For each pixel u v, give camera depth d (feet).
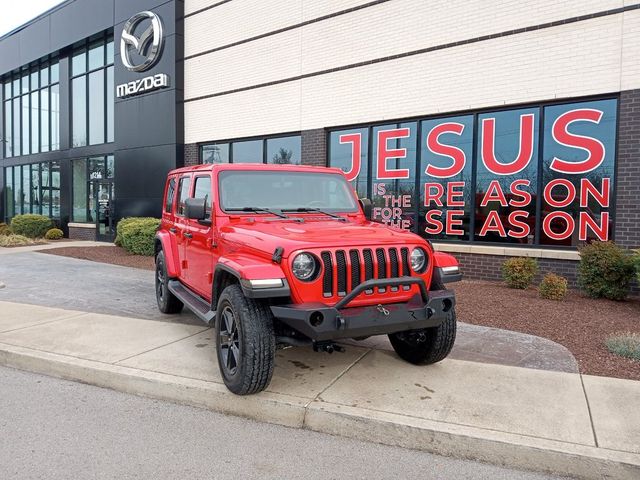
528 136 32.58
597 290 27.22
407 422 12.70
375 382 15.43
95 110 66.74
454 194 35.78
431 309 14.34
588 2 29.73
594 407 13.61
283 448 12.42
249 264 14.12
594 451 11.38
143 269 40.96
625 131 28.84
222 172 18.15
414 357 16.89
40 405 14.92
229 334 14.98
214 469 11.35
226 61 48.93
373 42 38.68
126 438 12.82
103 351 18.43
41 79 78.33
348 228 16.19
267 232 15.23
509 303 26.25
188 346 19.07
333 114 41.22
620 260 26.58
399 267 14.66
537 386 15.07
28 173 83.05
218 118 50.01
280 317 13.24
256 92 46.62
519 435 12.09
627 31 28.63
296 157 44.91
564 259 31.17
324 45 41.55
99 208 66.08
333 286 13.76
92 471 11.19
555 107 31.58
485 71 33.55
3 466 11.38
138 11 56.34
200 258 18.92
